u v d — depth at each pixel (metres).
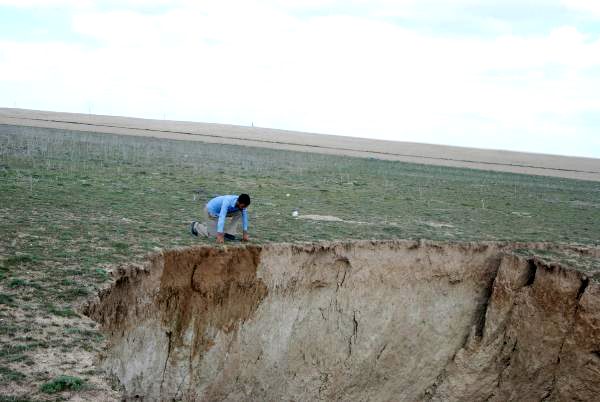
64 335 9.46
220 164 43.94
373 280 18.30
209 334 14.77
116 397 7.86
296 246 16.98
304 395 16.94
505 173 65.06
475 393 18.38
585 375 16.20
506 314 18.31
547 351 17.12
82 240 15.12
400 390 18.47
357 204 29.88
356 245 18.28
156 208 22.05
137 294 13.12
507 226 26.56
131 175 31.59
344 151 85.00
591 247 21.16
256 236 17.86
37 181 25.36
